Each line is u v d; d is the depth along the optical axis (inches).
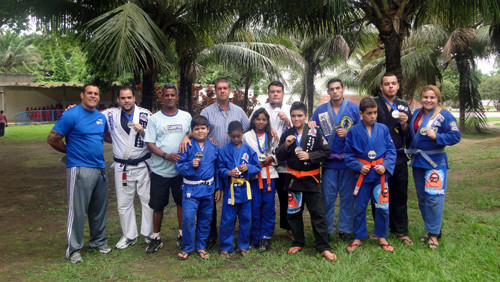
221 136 156.9
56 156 436.8
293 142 144.9
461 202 211.3
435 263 129.9
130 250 155.1
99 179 149.9
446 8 237.9
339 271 126.6
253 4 241.6
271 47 495.2
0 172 337.7
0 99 1047.6
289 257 142.5
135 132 154.1
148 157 159.0
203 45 412.8
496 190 233.9
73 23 311.4
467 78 663.1
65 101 1077.8
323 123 157.1
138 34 220.4
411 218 186.1
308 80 590.9
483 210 197.2
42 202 234.7
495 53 577.3
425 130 147.1
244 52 458.0
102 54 223.6
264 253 148.0
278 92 158.9
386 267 129.0
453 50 564.4
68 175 144.9
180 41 336.5
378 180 145.6
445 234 159.6
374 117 141.6
